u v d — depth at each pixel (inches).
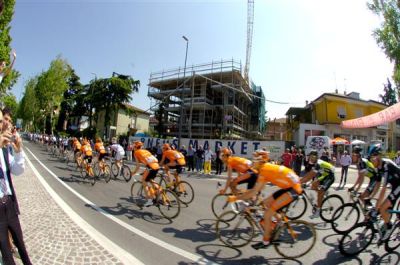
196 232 221.1
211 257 175.9
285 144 700.7
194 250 185.6
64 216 232.1
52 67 1600.6
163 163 350.6
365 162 242.7
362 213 256.7
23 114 2064.5
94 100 1451.8
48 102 1662.2
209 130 1337.4
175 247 188.9
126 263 155.3
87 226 220.7
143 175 286.2
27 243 172.2
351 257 184.5
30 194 309.1
